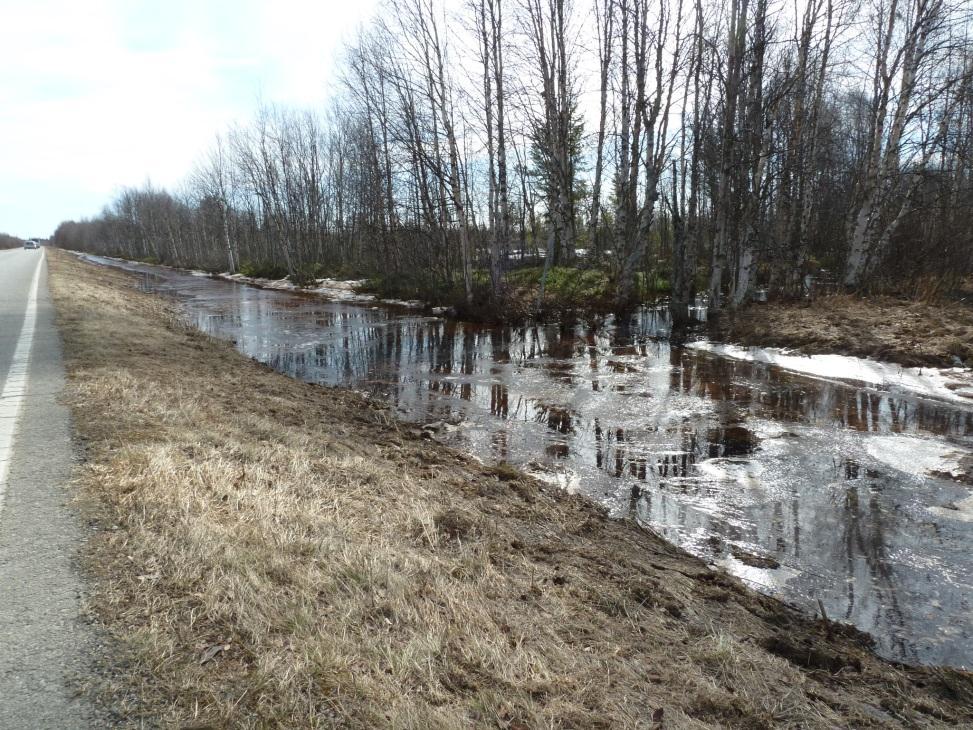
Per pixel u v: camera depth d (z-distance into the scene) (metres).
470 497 5.22
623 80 20.09
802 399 9.09
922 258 16.53
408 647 2.59
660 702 2.66
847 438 7.35
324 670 2.37
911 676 3.32
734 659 3.15
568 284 20.78
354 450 6.11
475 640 2.77
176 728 2.01
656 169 17.94
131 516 3.48
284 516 3.77
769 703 2.82
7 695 2.12
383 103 25.69
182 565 2.99
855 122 27.19
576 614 3.37
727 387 10.01
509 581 3.61
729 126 15.27
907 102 14.80
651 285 20.77
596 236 24.83
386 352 14.04
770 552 4.79
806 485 6.06
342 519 3.95
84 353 8.52
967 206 17.62
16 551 3.10
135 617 2.61
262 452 5.11
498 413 8.87
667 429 7.95
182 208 72.94
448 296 20.91
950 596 4.16
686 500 5.79
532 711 2.38
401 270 27.28
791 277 18.05
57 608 2.64
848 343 11.38
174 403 6.36
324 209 42.62
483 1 18.53
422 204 25.03
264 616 2.68
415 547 3.86
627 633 3.28
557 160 22.50
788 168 17.20
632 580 3.95
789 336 12.50
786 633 3.67
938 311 12.45
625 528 5.13
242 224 55.47
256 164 41.94
